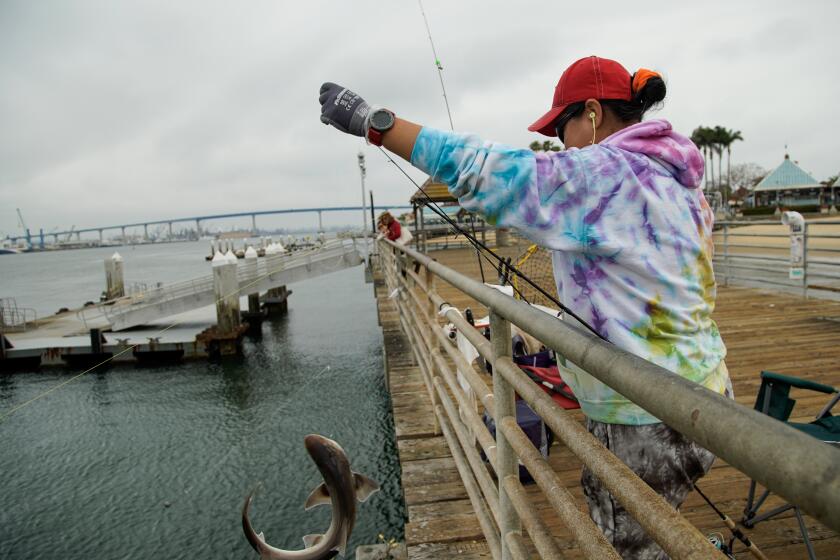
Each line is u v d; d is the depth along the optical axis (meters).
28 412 12.38
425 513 2.93
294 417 11.03
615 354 0.88
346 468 1.76
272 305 25.03
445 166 1.23
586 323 1.28
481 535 2.72
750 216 39.78
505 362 1.67
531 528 1.43
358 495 1.84
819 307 7.78
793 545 2.46
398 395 5.03
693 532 0.71
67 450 10.05
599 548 0.99
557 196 1.16
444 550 2.63
